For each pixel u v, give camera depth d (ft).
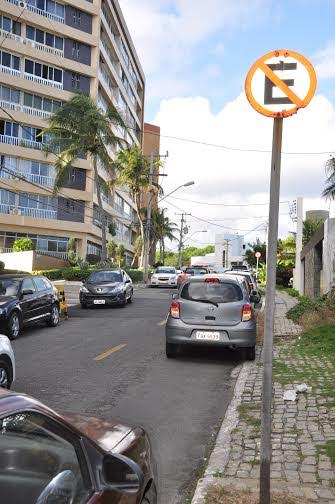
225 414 23.90
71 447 9.18
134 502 9.75
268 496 13.85
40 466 8.46
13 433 8.11
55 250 165.68
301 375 30.55
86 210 170.50
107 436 11.31
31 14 159.12
